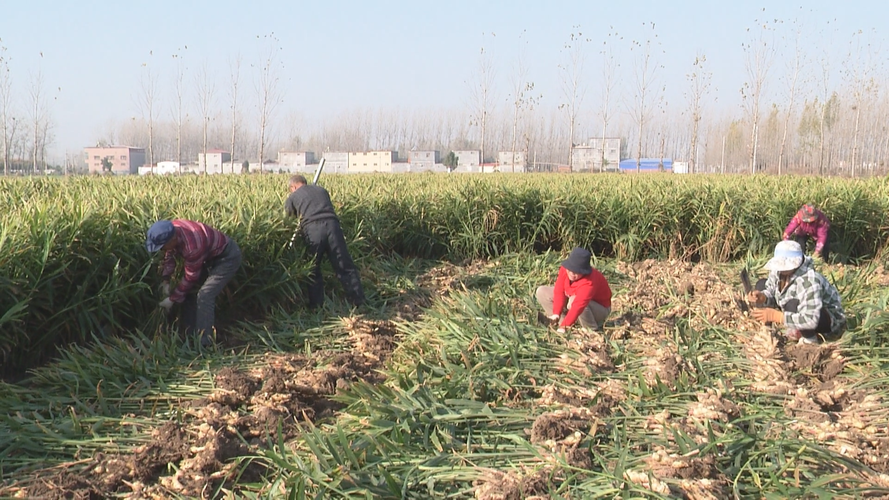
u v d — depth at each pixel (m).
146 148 110.81
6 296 5.74
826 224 11.10
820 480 3.78
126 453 4.45
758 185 14.38
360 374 6.12
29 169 68.00
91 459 4.33
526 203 12.55
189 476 4.09
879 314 6.42
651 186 13.80
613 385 5.21
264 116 42.28
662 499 3.58
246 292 8.07
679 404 4.95
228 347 7.01
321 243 8.35
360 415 4.80
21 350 6.09
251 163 95.06
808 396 5.06
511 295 8.77
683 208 12.71
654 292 8.69
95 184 12.13
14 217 6.32
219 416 4.96
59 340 6.48
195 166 85.88
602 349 6.20
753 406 4.94
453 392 5.13
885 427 4.65
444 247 12.17
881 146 51.62
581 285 6.59
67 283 6.48
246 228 8.02
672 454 4.08
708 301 7.91
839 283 7.96
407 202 11.96
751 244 12.40
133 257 6.97
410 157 81.75
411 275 10.36
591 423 4.55
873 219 13.14
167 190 10.87
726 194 12.80
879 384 5.38
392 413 4.68
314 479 3.84
